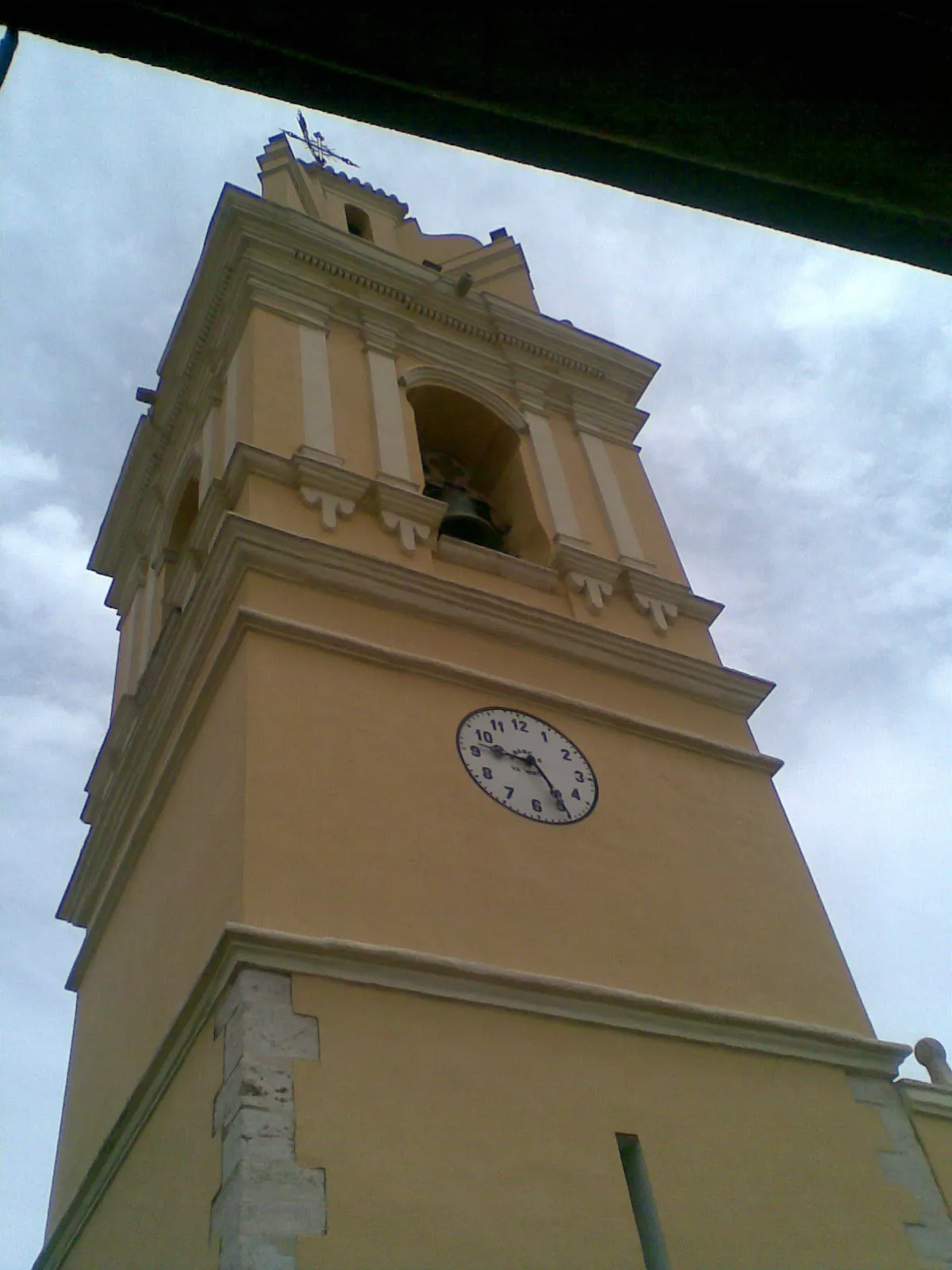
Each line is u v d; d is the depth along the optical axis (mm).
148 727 13984
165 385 19641
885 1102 10461
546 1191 8195
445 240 24312
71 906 16219
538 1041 9258
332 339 17297
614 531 16672
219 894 9766
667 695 14367
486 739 12031
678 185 2674
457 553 14547
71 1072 14453
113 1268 9531
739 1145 9359
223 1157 7684
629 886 11367
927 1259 9227
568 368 19906
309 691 11336
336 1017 8539
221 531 12711
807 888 12688
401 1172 7789
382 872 9984
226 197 18047
